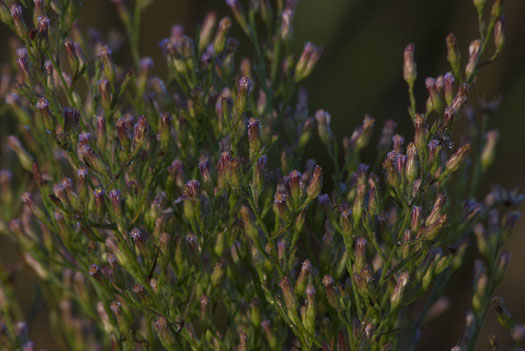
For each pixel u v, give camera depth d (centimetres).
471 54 47
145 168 47
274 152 49
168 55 49
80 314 51
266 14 50
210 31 50
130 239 46
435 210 45
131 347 47
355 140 49
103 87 47
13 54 53
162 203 47
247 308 48
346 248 46
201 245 46
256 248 46
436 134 46
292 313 45
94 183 48
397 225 46
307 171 49
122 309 47
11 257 53
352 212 46
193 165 48
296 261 48
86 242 48
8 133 52
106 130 46
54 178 49
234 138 46
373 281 46
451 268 49
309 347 46
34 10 46
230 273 48
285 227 45
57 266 50
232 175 45
